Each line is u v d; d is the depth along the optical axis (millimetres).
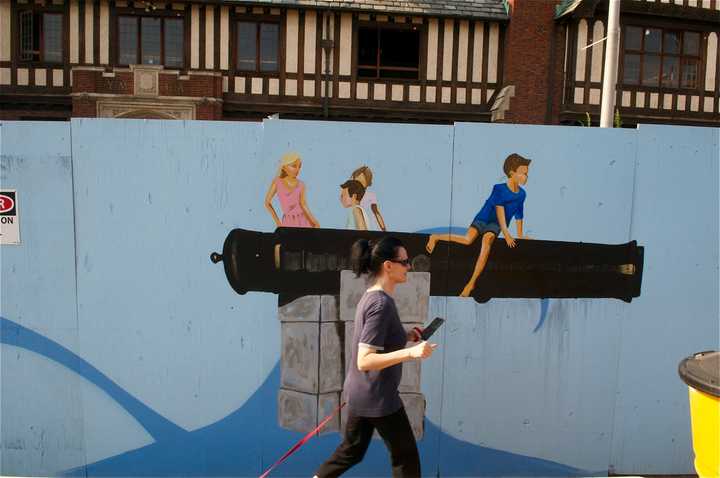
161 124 3484
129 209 3506
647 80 17734
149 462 3586
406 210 3555
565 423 3693
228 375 3572
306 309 3559
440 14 16547
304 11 16594
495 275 3607
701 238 3709
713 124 18062
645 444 3746
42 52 16438
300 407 3584
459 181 3572
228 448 3592
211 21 16516
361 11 16438
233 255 3533
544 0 16875
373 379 2783
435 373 3617
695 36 17922
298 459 3594
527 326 3641
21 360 3539
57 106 16484
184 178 3506
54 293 3518
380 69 17109
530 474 3688
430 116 17219
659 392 3732
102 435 3570
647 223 3674
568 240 3631
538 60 17016
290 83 16875
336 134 3518
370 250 2910
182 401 3572
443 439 3637
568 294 3650
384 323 2723
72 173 3482
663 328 3717
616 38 7770
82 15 16297
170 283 3539
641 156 3648
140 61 16641
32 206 3484
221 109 16562
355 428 2867
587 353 3682
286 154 3506
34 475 3570
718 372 2691
